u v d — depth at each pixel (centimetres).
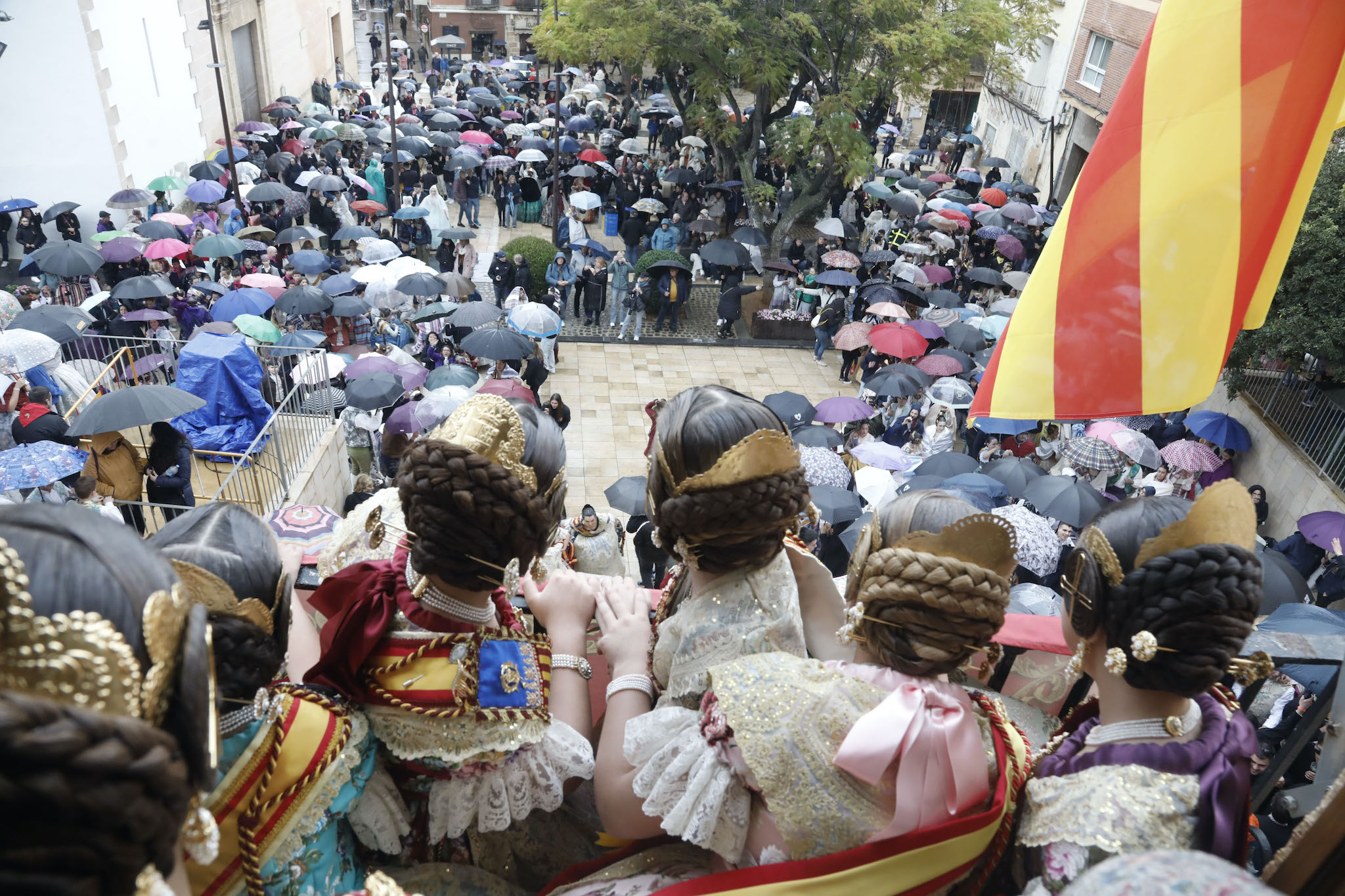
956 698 151
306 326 1900
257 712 141
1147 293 239
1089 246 245
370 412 1423
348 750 155
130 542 92
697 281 2617
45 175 2305
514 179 2938
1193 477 1468
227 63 3067
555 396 1611
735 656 166
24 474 885
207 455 1166
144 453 1178
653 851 176
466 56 5247
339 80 4394
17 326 1418
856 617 153
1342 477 1335
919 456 1557
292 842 148
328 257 2305
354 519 206
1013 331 259
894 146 4044
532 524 160
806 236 2931
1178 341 239
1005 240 2592
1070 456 1456
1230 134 227
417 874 176
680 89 3488
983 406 263
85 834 74
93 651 83
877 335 1847
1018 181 3356
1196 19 229
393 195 2708
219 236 2041
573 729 177
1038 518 1099
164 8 2597
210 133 2948
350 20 4775
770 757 142
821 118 2409
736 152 2633
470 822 184
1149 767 146
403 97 3725
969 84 4403
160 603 89
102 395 1039
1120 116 241
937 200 2995
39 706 74
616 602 190
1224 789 143
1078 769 153
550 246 2247
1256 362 1405
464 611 169
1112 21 2973
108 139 2306
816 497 1165
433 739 163
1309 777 316
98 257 1827
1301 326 1298
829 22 2311
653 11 2288
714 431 155
